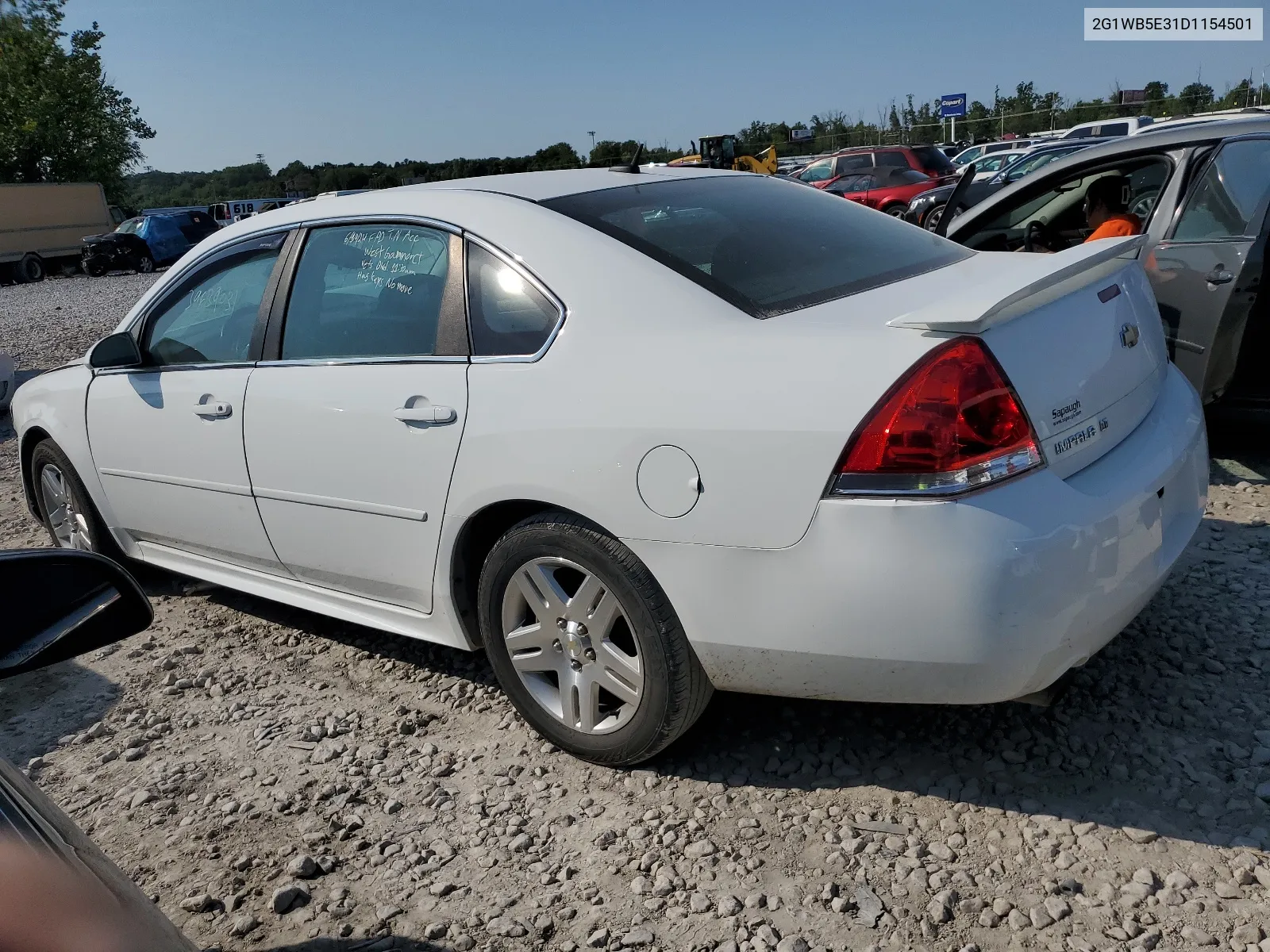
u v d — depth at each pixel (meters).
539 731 3.03
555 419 2.69
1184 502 2.76
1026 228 6.06
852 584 2.30
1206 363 4.79
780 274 2.84
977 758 2.82
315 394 3.29
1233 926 2.18
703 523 2.47
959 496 2.21
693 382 2.49
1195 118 7.34
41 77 44.44
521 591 2.91
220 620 4.28
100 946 1.08
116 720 3.51
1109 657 3.23
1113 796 2.61
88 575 1.63
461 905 2.48
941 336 2.27
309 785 3.02
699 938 2.29
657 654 2.64
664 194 3.28
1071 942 2.18
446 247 3.09
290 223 3.59
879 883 2.40
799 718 3.09
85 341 14.83
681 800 2.78
